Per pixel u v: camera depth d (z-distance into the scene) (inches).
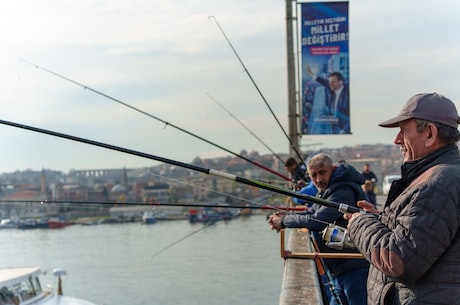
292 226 261.6
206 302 910.4
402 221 140.3
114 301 984.3
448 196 137.5
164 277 1050.1
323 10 740.7
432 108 146.7
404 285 142.9
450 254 137.9
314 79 743.7
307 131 749.9
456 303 136.8
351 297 262.8
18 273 649.0
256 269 976.3
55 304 650.2
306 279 245.1
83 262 1122.0
